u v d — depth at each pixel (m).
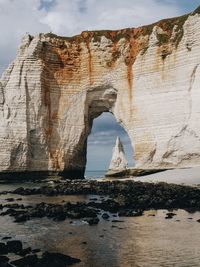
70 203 30.23
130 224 23.41
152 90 61.50
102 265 15.57
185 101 57.16
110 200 32.06
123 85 65.44
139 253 17.16
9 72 69.44
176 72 59.03
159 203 30.25
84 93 68.44
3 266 14.84
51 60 68.94
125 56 65.88
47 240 19.84
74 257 16.69
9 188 51.84
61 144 68.12
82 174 73.38
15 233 21.55
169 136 58.16
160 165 58.97
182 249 17.62
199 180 43.44
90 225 23.34
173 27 61.25
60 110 68.56
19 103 67.25
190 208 28.94
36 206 30.16
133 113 63.62
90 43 68.56
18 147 66.12
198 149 54.78
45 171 67.12
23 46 69.38
